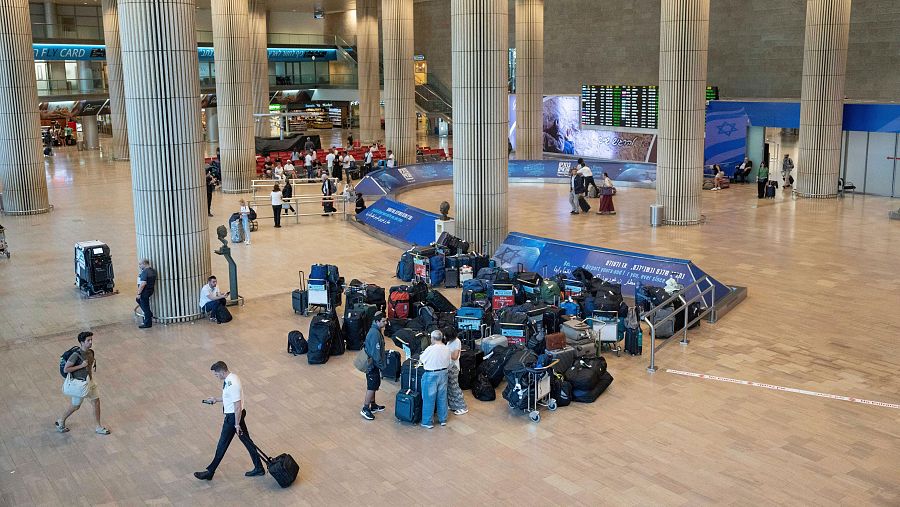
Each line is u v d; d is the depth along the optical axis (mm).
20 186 28094
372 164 38812
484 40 20703
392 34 38844
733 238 23750
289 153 41875
